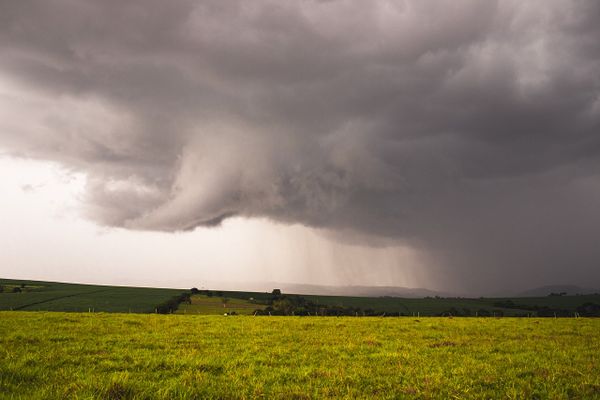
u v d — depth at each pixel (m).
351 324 35.09
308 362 16.89
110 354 17.47
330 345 22.06
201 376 13.53
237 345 21.30
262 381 13.25
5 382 11.70
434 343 22.89
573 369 15.40
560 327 32.72
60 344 19.97
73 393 10.49
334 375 14.22
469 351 20.12
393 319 41.84
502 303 160.25
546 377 14.18
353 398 11.57
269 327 31.64
